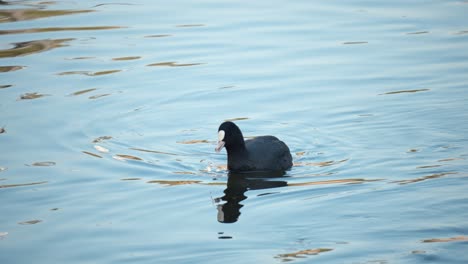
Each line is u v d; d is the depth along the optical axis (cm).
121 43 2289
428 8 2559
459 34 2302
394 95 1898
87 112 1836
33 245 1229
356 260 1156
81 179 1495
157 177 1516
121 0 2739
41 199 1407
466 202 1348
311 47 2233
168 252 1201
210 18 2494
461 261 1147
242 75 2047
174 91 1961
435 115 1773
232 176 1533
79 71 2091
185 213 1354
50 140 1681
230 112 1836
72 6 2659
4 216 1338
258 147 1588
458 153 1582
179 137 1717
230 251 1200
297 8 2588
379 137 1683
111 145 1669
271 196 1422
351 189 1434
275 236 1251
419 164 1535
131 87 1986
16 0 2759
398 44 2239
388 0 2658
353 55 2169
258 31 2362
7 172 1520
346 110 1823
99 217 1336
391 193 1405
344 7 2586
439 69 2053
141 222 1317
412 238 1223
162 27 2414
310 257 1170
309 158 1603
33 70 2092
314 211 1344
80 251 1207
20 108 1845
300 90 1945
